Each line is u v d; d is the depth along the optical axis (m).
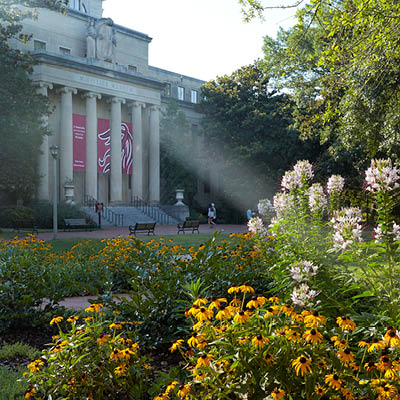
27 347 6.02
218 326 3.82
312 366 3.07
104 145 41.44
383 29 10.00
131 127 43.53
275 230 7.86
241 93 47.72
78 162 38.81
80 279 10.11
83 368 4.08
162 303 5.88
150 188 45.12
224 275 6.93
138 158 43.50
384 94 12.38
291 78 20.34
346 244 5.06
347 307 4.59
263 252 8.17
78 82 38.41
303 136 24.58
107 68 40.28
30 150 32.56
